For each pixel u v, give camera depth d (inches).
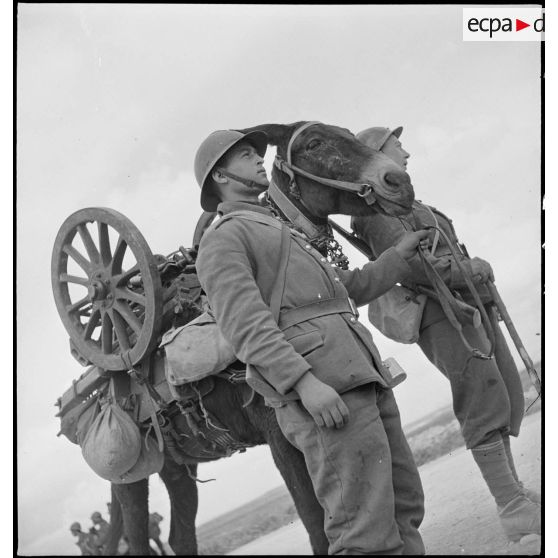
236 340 152.2
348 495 151.7
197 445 192.9
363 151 178.4
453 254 187.9
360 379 153.6
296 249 162.6
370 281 171.8
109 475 195.9
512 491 194.1
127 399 194.1
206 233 159.6
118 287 192.1
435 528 203.0
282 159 181.8
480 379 196.1
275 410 159.0
